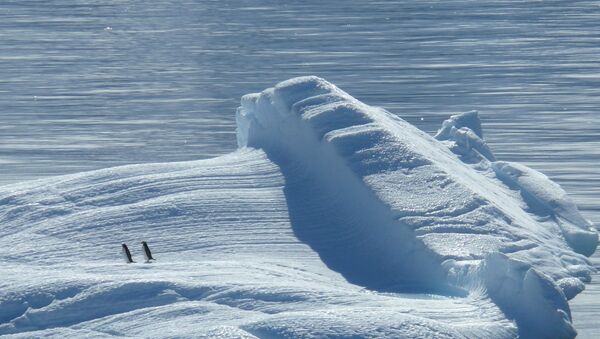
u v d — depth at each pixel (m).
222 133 75.44
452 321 31.47
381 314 29.12
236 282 32.09
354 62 112.25
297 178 42.78
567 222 43.50
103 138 74.31
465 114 52.59
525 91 92.12
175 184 42.12
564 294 35.72
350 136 42.59
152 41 133.88
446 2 177.88
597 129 73.56
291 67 109.50
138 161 66.50
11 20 161.38
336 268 36.75
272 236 38.69
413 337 28.31
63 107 88.25
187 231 38.84
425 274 36.12
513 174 46.84
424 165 41.16
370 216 39.03
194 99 90.94
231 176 43.03
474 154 48.91
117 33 143.62
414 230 37.31
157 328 29.44
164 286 31.42
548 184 46.16
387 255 37.41
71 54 123.69
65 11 174.38
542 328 32.50
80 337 29.31
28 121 81.75
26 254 37.22
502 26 144.75
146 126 78.75
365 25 147.00
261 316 29.67
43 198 41.50
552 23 147.75
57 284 31.66
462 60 112.94
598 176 57.84
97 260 36.94
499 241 37.56
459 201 39.22
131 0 191.00
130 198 41.19
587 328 34.50
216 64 112.62
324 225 39.56
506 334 31.16
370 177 40.38
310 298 31.30
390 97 90.06
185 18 160.38
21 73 109.12
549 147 67.12
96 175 43.12
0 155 68.75
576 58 113.38
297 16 159.50
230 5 177.88
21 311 30.97
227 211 40.16
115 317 30.30
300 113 44.78
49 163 66.25
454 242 36.81
